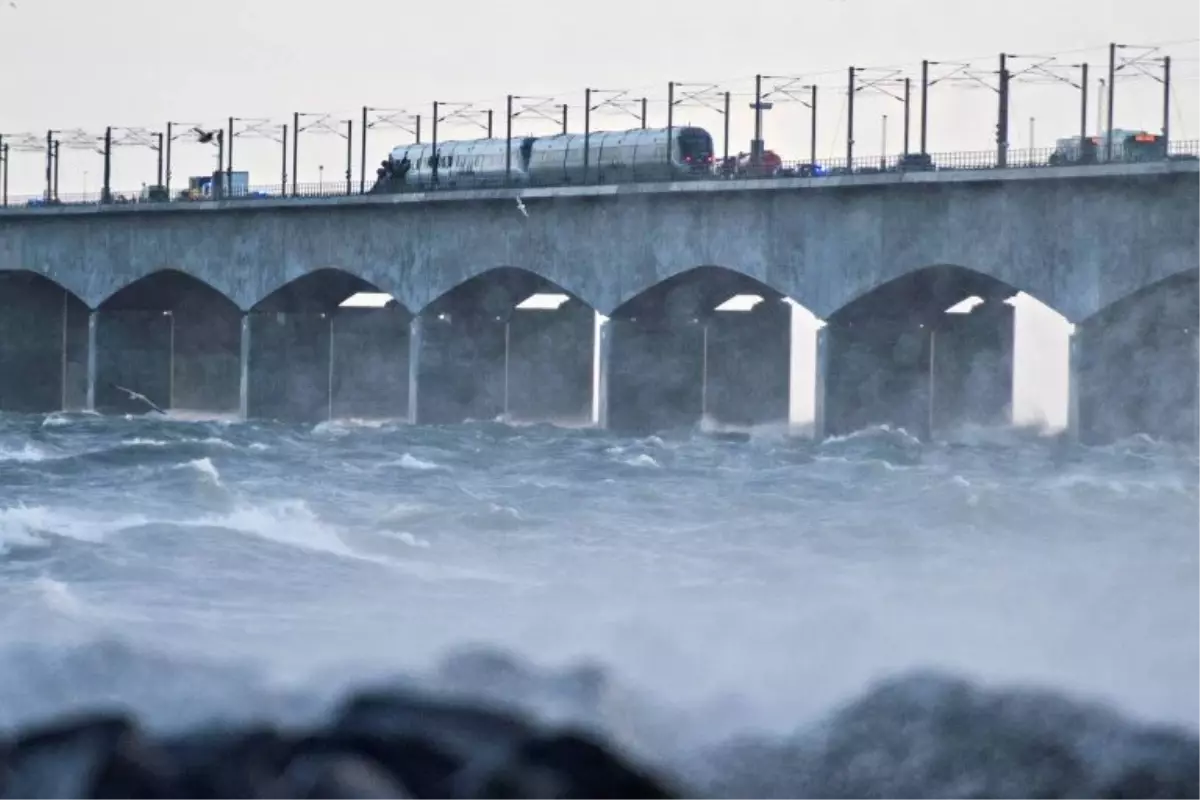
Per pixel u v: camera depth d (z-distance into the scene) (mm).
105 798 33906
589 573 128125
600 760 35281
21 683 55250
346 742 35344
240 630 85688
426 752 35094
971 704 41188
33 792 34312
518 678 49344
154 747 35562
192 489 192750
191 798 34406
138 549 137625
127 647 57844
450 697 37312
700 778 42188
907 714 41812
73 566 128250
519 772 34688
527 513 181250
